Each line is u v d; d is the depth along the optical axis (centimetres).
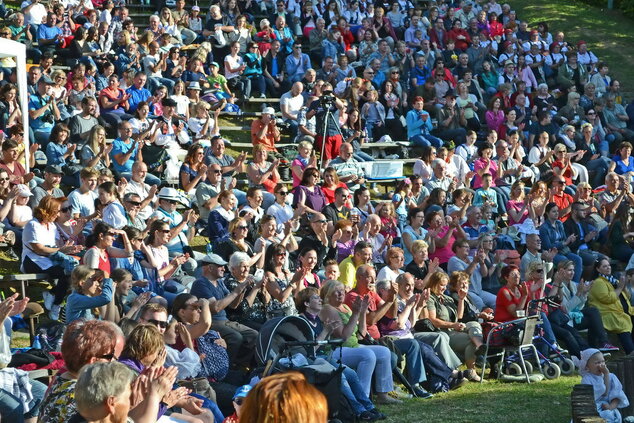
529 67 2284
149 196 1312
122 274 991
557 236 1574
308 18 2334
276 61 2052
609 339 1395
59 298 1128
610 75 2477
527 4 2875
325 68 2058
